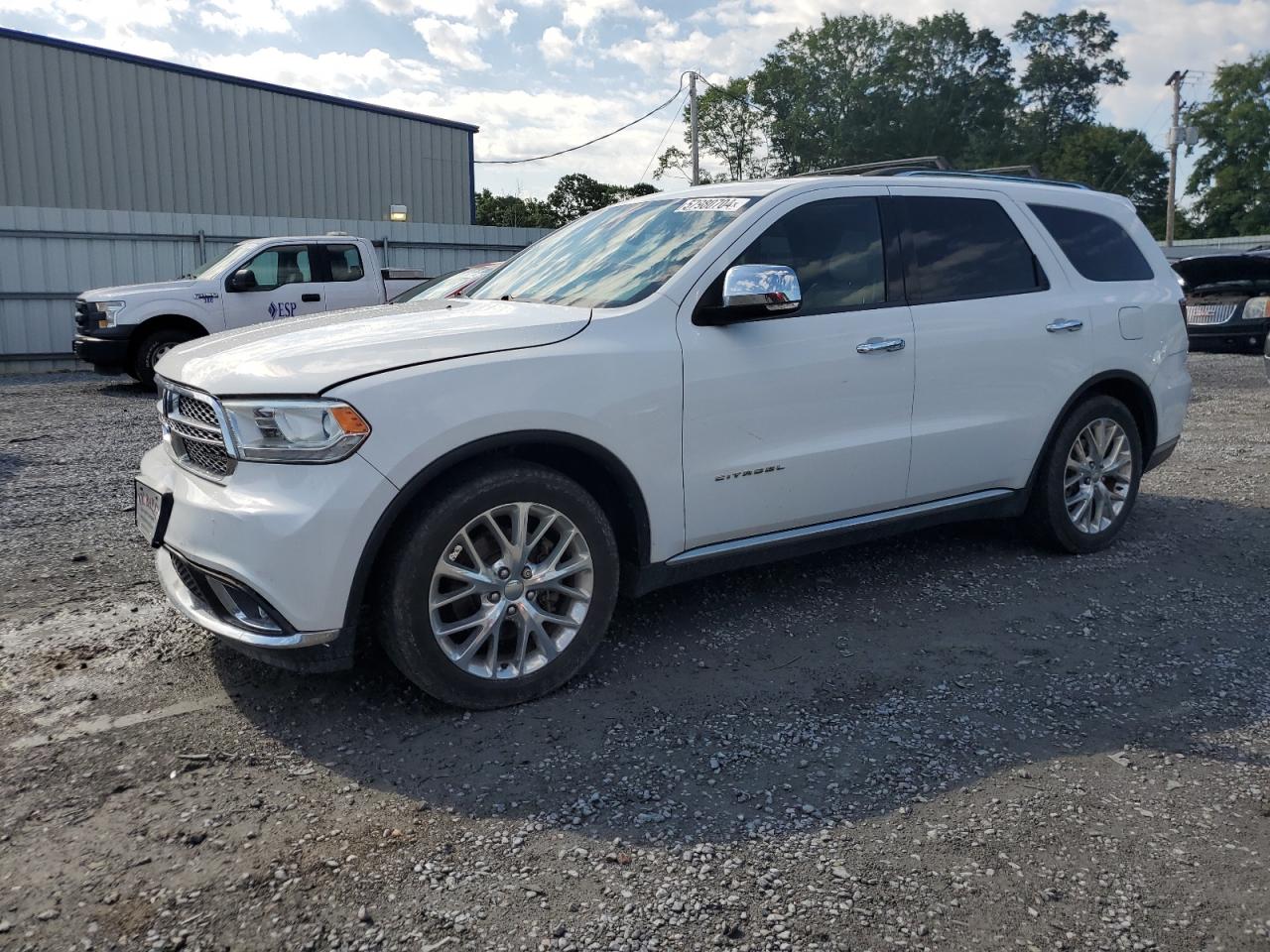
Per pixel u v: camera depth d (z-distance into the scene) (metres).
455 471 3.28
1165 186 56.09
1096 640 4.05
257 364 3.20
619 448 3.53
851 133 49.25
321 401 3.04
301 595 3.03
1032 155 52.88
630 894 2.44
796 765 3.06
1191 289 15.43
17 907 2.38
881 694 3.55
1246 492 6.54
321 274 12.91
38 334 15.91
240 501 3.08
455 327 3.46
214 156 22.89
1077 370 4.91
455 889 2.46
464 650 3.31
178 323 12.12
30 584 4.70
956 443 4.51
